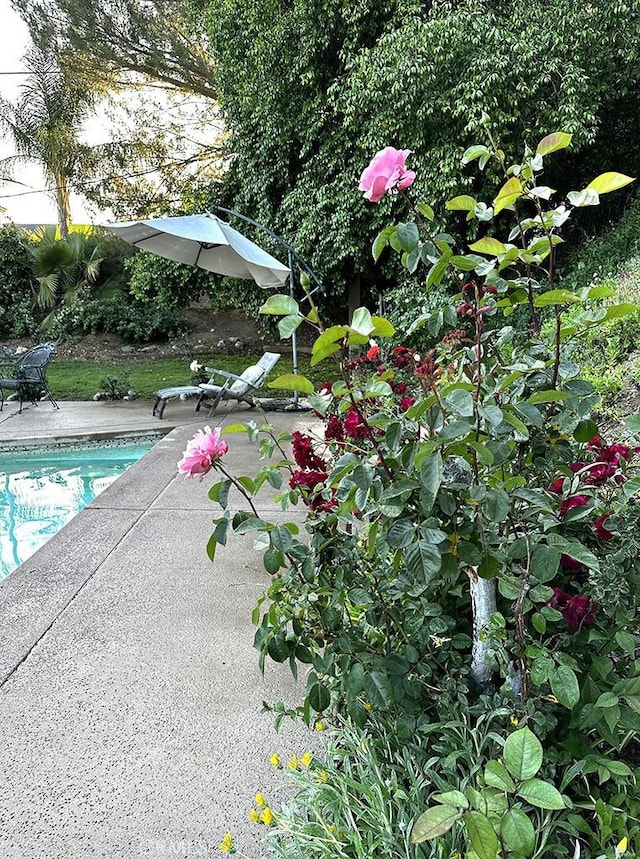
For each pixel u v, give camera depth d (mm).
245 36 8352
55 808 1471
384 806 1115
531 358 1224
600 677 1198
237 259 7777
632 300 4684
